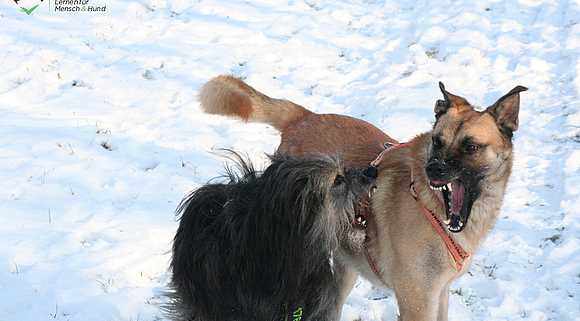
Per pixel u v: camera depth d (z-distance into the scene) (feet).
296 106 22.03
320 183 14.62
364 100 34.27
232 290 15.60
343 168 15.38
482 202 17.33
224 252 15.44
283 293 15.20
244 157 28.09
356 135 19.94
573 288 21.63
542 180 27.76
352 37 41.60
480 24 42.47
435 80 36.17
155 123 31.09
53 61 35.27
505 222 25.14
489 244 23.91
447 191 16.74
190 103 32.83
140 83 34.27
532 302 21.07
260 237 15.02
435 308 17.88
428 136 17.76
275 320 15.55
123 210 24.68
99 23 40.55
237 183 15.87
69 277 20.86
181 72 35.55
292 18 43.29
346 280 19.20
